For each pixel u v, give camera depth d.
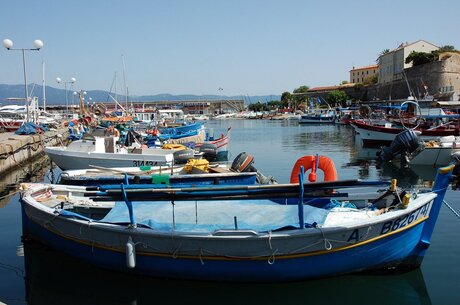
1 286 7.67
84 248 7.93
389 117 42.59
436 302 6.89
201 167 14.22
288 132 52.81
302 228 6.78
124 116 48.53
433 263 8.35
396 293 7.21
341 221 7.30
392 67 89.31
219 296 7.16
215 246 6.83
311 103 98.25
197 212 7.79
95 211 9.24
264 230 6.87
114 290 7.52
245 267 6.90
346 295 7.28
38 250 9.41
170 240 6.95
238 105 143.88
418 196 7.82
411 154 21.66
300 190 6.67
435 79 70.56
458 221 11.16
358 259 7.14
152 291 7.48
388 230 7.14
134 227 7.18
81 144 18.59
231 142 39.41
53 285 7.71
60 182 13.05
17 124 39.41
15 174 21.19
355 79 132.50
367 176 19.41
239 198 7.21
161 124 40.28
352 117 62.19
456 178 17.91
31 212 8.98
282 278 7.00
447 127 28.08
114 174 13.59
